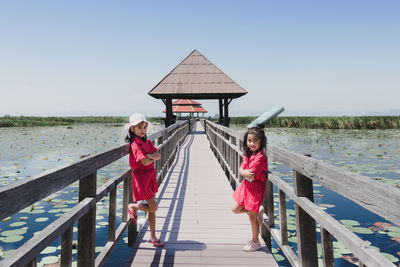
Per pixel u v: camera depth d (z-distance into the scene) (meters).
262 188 2.26
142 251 2.46
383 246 2.96
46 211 4.16
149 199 2.35
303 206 1.71
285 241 2.22
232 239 2.74
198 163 7.33
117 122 60.44
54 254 2.84
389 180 5.61
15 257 0.99
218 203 3.92
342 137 17.03
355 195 1.09
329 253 1.50
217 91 14.32
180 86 14.44
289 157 1.95
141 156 2.19
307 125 28.28
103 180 5.95
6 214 0.95
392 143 13.28
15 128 35.00
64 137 18.62
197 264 2.24
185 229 2.99
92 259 1.77
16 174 6.83
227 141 5.52
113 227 2.21
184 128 13.64
